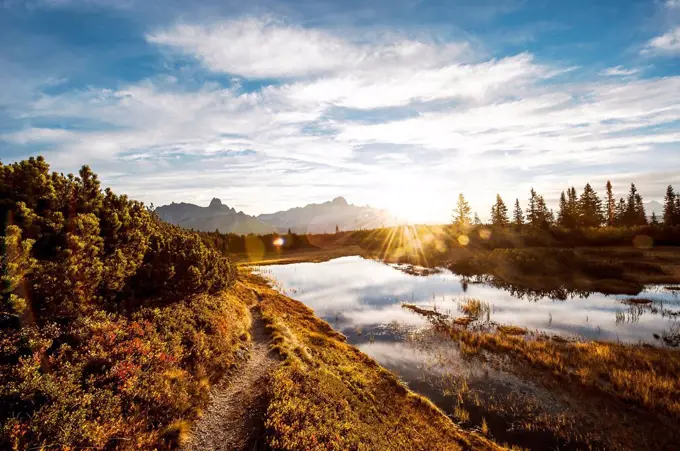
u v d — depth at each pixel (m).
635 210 113.50
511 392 20.14
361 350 27.52
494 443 15.74
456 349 27.08
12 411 8.41
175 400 12.55
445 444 15.01
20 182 12.77
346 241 162.12
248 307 33.41
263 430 12.16
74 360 11.18
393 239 129.88
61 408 9.02
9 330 10.21
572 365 22.80
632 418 17.14
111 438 9.46
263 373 17.48
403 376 22.72
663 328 30.36
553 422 17.16
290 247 144.00
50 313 11.58
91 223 13.42
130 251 17.03
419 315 37.34
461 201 127.12
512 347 26.22
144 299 18.19
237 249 129.75
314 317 36.31
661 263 57.28
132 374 12.00
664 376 20.42
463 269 66.88
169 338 15.66
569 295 43.88
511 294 45.72
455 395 20.09
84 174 15.82
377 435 14.16
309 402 14.52
